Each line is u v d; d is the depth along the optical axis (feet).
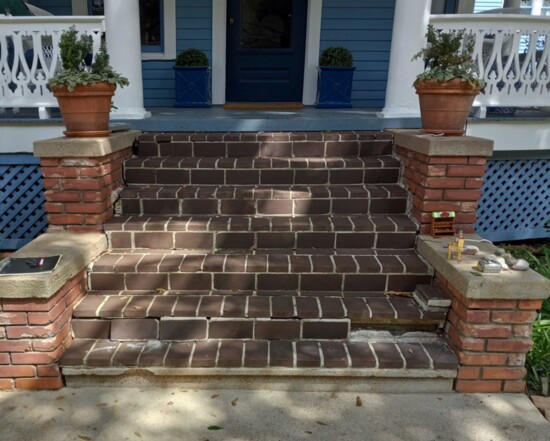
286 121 13.96
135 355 8.50
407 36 13.70
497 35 13.51
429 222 10.50
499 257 8.64
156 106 19.79
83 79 10.20
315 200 11.35
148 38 19.70
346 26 19.74
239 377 8.61
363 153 12.94
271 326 9.01
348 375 8.51
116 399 8.29
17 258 8.80
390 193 11.48
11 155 13.91
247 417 7.88
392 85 14.24
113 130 12.23
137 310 8.97
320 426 7.69
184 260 9.94
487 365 8.46
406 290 9.87
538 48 17.04
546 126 14.35
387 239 10.66
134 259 10.00
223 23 19.43
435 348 8.87
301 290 9.83
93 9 19.56
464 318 8.37
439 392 8.64
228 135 13.04
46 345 8.25
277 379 8.61
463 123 11.09
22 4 14.49
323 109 18.66
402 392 8.65
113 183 11.35
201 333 9.04
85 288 9.73
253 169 12.12
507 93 14.02
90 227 10.52
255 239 10.63
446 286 9.14
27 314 8.10
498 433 7.58
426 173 10.25
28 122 13.53
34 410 7.96
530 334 8.34
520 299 8.12
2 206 14.17
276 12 19.84
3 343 8.23
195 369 8.50
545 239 16.57
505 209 15.70
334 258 10.07
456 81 10.38
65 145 9.95
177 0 19.12
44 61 13.43
